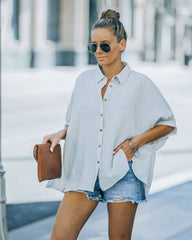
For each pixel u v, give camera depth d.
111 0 42.97
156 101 3.29
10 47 31.06
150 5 50.53
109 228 3.23
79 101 3.29
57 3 36.56
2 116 13.86
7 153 9.27
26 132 11.61
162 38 55.09
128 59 46.88
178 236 5.28
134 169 3.20
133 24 48.22
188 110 17.00
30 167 8.23
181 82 29.78
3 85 22.52
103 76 3.26
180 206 6.33
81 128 3.26
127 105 3.22
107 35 3.14
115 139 3.19
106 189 3.16
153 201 6.54
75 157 3.28
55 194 6.83
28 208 6.18
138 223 5.68
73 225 3.19
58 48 36.50
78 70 34.81
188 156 9.69
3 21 30.34
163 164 8.90
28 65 32.94
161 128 3.28
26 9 32.12
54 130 12.05
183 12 60.38
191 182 7.59
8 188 6.96
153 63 51.66
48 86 23.34
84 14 38.00
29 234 5.34
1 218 3.82
